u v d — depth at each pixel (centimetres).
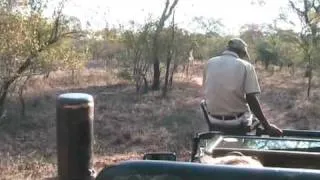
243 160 247
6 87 1716
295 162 285
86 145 173
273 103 2495
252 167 159
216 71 413
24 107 1948
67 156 171
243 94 409
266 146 312
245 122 412
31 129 1773
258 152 287
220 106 413
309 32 3033
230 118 412
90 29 2061
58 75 3234
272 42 4981
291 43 3616
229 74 407
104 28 2731
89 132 173
